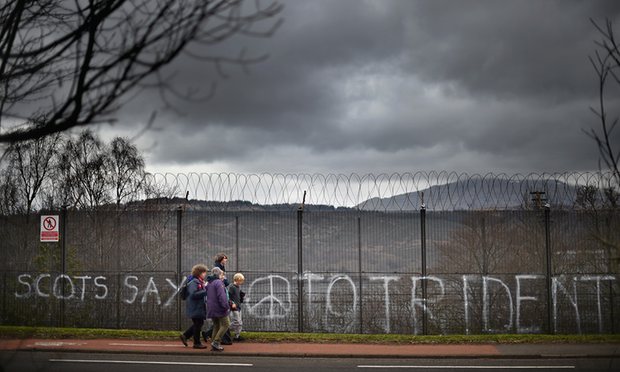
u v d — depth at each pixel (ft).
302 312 63.10
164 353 53.21
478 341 58.29
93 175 124.67
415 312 62.18
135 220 66.23
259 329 63.41
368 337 59.11
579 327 61.62
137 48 14.67
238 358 51.19
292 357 52.13
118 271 66.08
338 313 62.85
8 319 67.21
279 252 63.93
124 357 51.21
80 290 66.44
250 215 64.49
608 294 61.46
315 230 63.62
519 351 53.26
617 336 59.21
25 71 17.74
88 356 51.55
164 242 65.62
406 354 51.90
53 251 67.15
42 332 61.36
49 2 19.67
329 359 51.13
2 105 18.67
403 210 62.90
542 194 62.59
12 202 69.31
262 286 63.77
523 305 61.87
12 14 18.66
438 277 62.28
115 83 14.65
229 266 64.23
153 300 65.36
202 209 65.05
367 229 63.10
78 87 14.99
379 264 62.85
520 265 62.08
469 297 62.03
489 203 62.59
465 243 62.39
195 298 55.26
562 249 62.03
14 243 67.82
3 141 16.21
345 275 63.05
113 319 65.82
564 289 61.93
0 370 22.70
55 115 15.31
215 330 54.08
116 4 15.84
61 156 120.78
